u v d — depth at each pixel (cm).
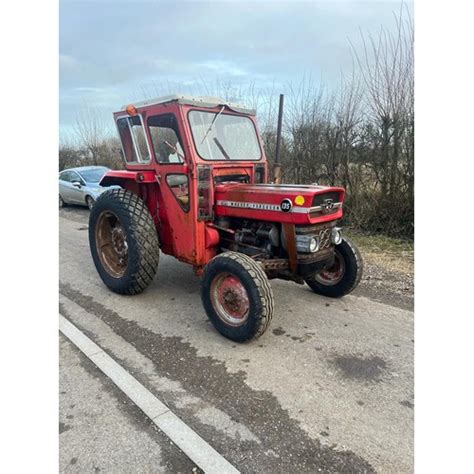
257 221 338
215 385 250
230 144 375
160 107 347
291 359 281
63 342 308
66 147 1794
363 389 245
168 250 399
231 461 189
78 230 772
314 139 763
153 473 182
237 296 296
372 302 385
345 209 726
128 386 248
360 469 184
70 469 184
